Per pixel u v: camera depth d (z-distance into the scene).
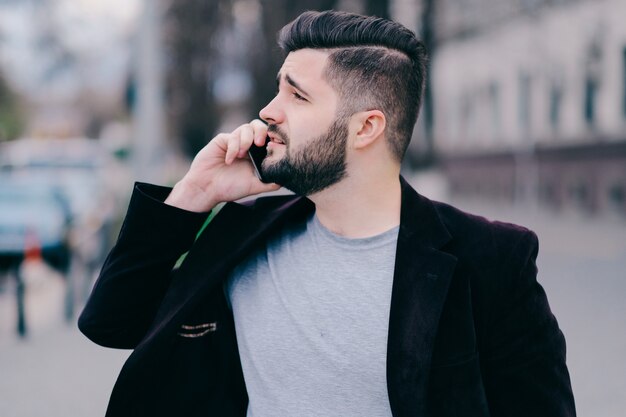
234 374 1.68
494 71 22.38
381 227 1.60
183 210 1.67
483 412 1.42
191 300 1.61
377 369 1.48
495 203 22.30
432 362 1.43
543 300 1.50
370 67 1.54
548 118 18.97
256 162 1.68
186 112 32.16
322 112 1.55
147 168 11.85
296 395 1.55
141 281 1.67
